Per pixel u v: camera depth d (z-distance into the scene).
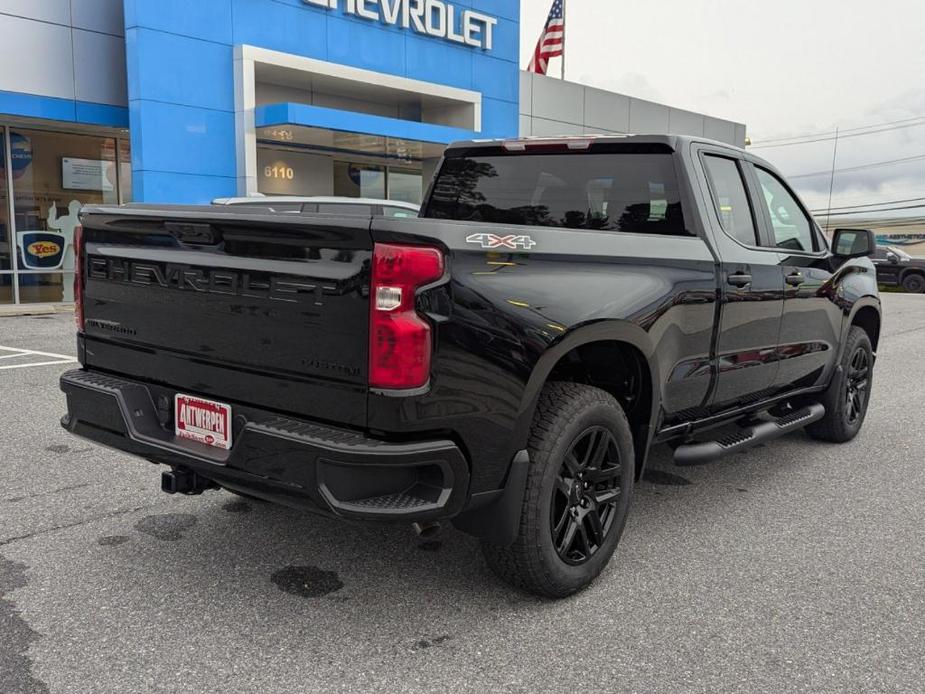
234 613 3.07
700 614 3.13
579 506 3.23
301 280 2.69
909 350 10.90
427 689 2.59
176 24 14.71
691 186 3.87
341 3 17.22
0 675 2.62
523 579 3.10
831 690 2.62
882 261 27.00
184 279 3.03
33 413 6.19
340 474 2.57
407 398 2.54
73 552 3.61
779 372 4.62
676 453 3.96
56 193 15.67
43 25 13.96
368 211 8.23
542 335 2.86
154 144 14.61
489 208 4.55
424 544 3.77
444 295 2.61
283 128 15.86
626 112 26.44
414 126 17.47
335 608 3.12
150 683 2.59
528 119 23.11
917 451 5.61
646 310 3.33
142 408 3.25
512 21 21.09
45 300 15.68
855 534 4.01
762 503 4.47
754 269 4.15
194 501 4.28
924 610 3.19
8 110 13.55
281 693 2.55
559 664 2.75
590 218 4.20
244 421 2.87
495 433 2.79
